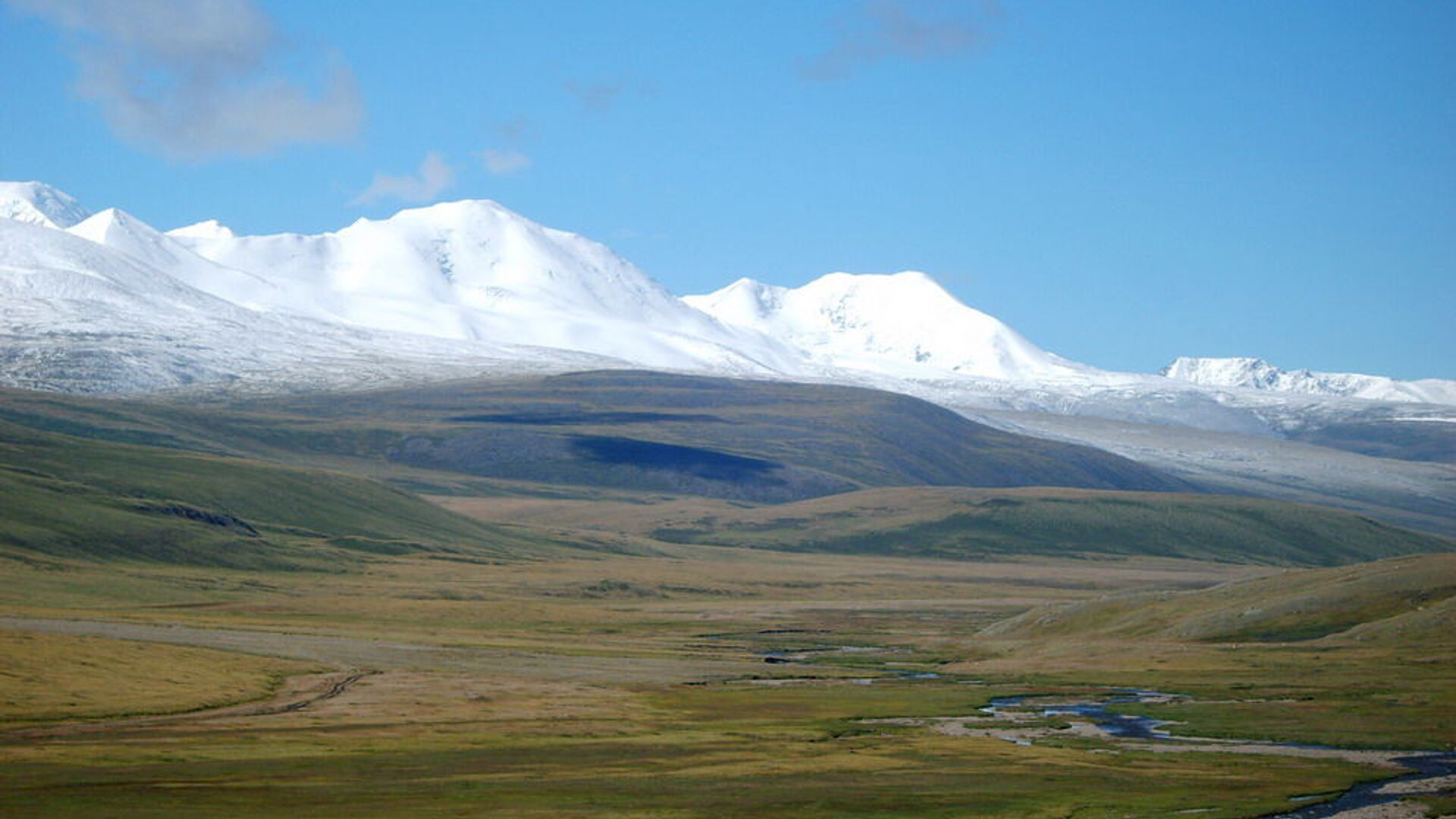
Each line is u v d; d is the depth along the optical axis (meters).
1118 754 94.62
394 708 110.62
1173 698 126.12
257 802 68.31
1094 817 72.69
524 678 138.38
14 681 105.50
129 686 109.88
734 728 106.12
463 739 94.69
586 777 80.56
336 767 81.00
